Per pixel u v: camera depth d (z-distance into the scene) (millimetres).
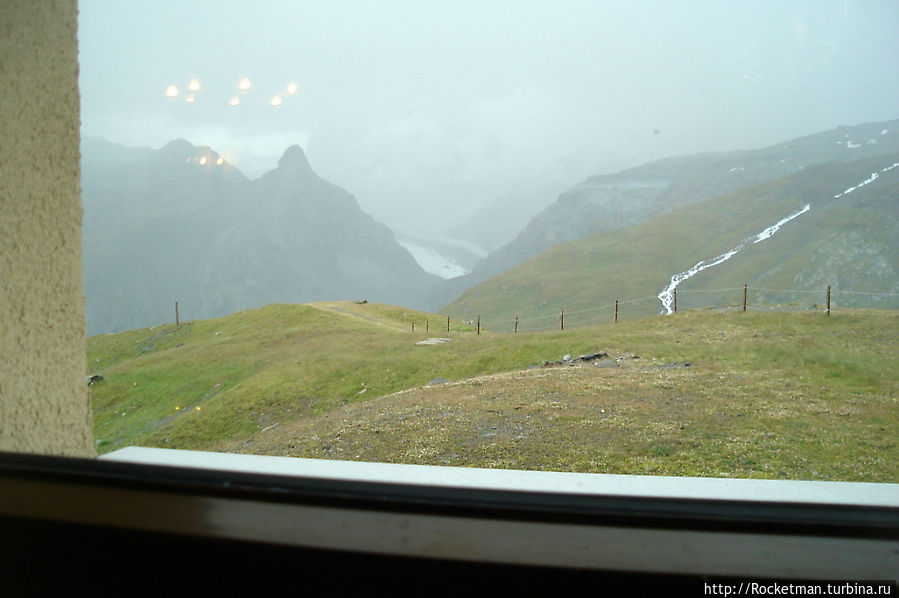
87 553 1457
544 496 1430
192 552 1440
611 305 180375
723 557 1334
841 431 11414
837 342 24766
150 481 1416
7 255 1505
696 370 20969
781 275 177375
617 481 1585
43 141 1626
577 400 15672
